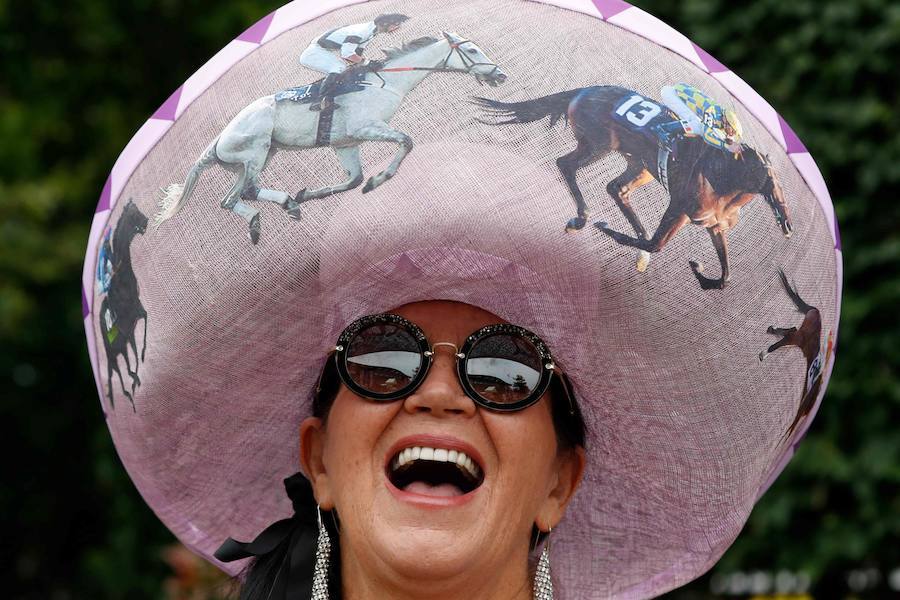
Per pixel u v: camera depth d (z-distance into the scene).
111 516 12.22
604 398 3.70
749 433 3.72
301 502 3.98
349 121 3.33
